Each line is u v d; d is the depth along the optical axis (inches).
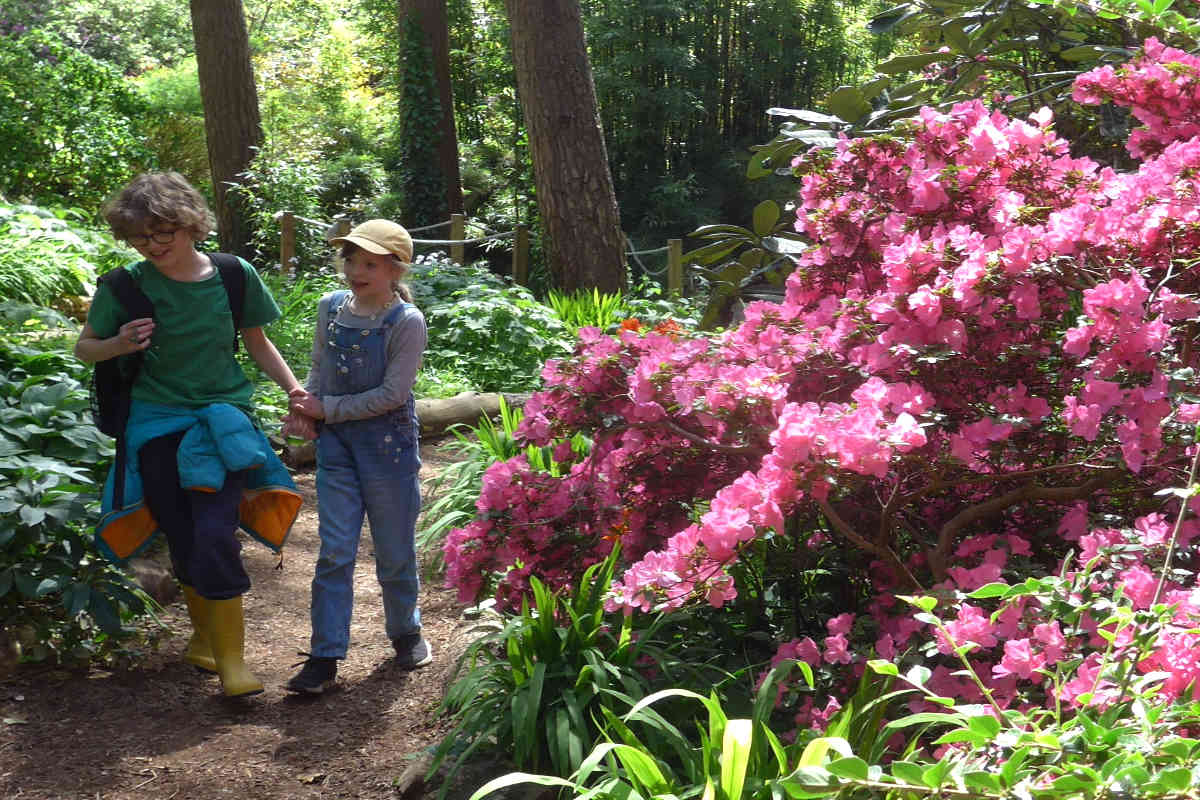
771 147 199.8
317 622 141.6
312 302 350.0
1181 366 100.1
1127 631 84.4
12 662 142.7
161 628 159.2
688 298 411.2
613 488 127.0
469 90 1130.0
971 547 116.1
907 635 107.7
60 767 122.0
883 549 111.8
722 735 95.2
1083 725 73.9
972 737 74.5
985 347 107.4
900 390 100.7
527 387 314.2
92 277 354.6
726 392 104.7
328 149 1007.6
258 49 1149.7
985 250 104.6
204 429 135.0
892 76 202.5
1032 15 191.0
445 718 134.3
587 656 117.8
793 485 96.2
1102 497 118.6
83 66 611.8
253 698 140.9
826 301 121.0
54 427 160.9
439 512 201.6
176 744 128.7
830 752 92.7
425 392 290.8
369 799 117.7
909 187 122.8
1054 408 114.2
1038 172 119.6
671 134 1048.8
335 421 142.0
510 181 969.5
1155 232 102.7
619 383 121.6
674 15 1002.7
